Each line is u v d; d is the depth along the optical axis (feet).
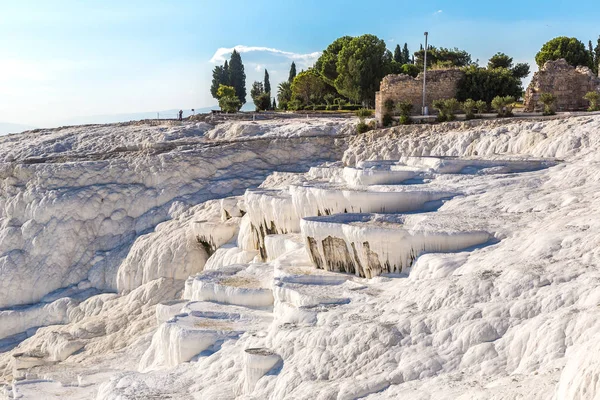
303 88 287.07
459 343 52.42
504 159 106.32
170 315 94.43
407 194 87.66
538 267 57.52
